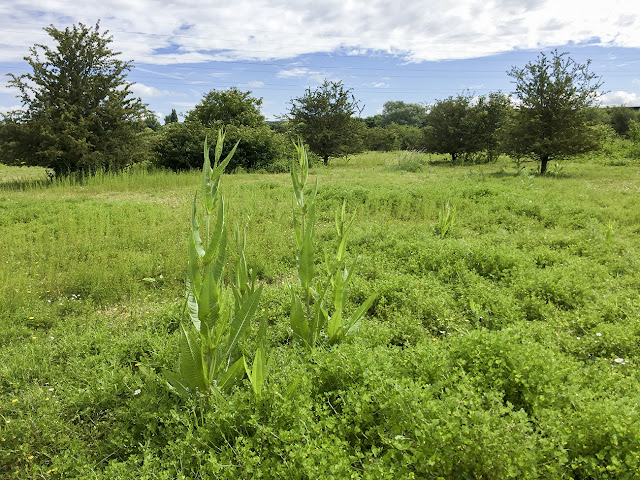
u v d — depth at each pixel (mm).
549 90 18500
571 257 6117
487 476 2115
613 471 2102
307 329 3555
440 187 12656
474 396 2430
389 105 76062
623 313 4191
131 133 18938
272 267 6168
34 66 16875
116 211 9445
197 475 2328
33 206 10047
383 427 2482
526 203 9695
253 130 22656
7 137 16906
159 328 4219
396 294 4805
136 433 2779
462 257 6098
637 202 10211
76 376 3311
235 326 2984
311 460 2111
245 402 2770
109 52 18219
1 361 3549
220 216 2668
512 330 3389
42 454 2646
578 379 2814
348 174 20219
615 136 35438
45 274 5781
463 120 27578
